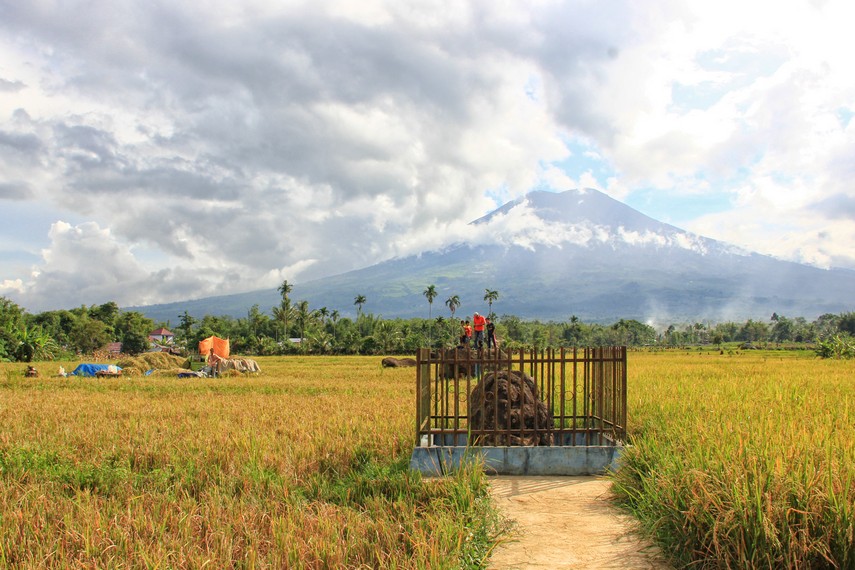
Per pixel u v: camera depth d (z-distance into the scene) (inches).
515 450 402.3
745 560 220.7
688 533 248.2
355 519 282.4
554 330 7052.2
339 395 901.8
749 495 240.8
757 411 479.2
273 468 385.4
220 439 462.9
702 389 700.0
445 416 474.0
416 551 241.3
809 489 232.7
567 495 351.6
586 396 443.5
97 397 896.3
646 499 295.6
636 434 467.5
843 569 214.7
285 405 755.4
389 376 1392.7
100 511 293.6
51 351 2928.2
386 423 543.5
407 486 337.1
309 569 233.8
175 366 1815.9
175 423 592.4
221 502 309.4
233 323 6250.0
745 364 1606.8
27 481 361.4
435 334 4926.2
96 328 4547.2
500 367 495.5
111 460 411.5
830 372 1146.7
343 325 6195.9
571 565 249.8
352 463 402.9
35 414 681.6
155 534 266.4
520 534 284.4
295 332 5698.8
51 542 254.4
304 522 278.4
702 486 249.1
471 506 299.4
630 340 7559.1
